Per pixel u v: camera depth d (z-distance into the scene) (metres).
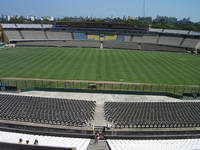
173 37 125.44
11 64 72.56
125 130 31.42
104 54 94.75
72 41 123.81
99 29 132.75
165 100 46.59
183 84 58.16
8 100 40.88
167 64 80.31
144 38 128.12
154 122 34.47
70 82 56.75
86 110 38.03
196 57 96.19
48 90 49.72
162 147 26.14
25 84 54.62
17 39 120.62
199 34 121.62
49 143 26.16
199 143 27.64
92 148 26.91
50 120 33.72
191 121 35.19
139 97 47.81
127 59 86.19
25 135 28.59
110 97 47.19
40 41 123.19
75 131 31.39
